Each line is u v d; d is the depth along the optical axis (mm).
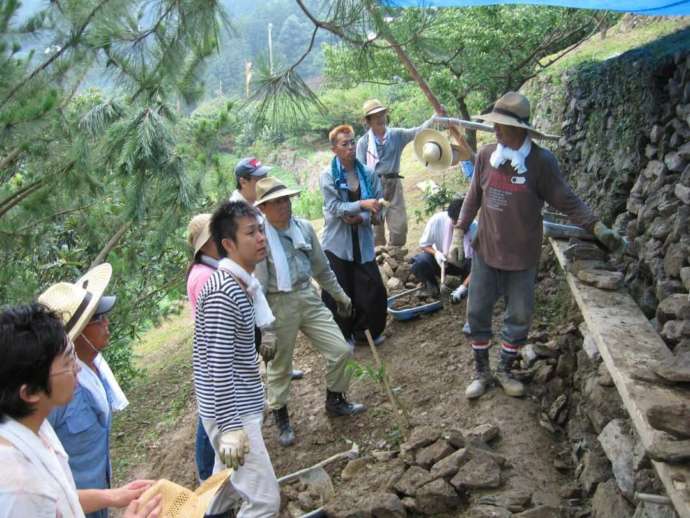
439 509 3477
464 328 5336
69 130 4980
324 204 5246
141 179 4930
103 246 7000
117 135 4578
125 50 3797
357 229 5266
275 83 3598
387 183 6941
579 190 6207
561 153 7262
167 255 7652
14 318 1898
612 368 3055
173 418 6070
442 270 5992
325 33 3639
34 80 4156
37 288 6387
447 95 9750
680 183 4035
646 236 4348
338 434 4645
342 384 4656
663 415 2416
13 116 4438
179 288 7770
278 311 4297
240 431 3100
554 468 3725
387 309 5820
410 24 3885
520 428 4047
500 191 4000
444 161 5629
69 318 2686
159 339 9914
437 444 3838
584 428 3803
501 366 4398
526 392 4375
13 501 1748
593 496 3352
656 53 4895
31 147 5129
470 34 8883
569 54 11594
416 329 5828
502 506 3338
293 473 4254
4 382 1841
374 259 5469
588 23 9656
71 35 3809
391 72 9055
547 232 4977
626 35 10641
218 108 5414
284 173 22938
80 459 2695
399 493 3656
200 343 3174
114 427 6246
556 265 5762
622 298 3850
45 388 1904
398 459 4000
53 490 1846
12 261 6258
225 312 3100
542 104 9117
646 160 4910
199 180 5578
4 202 5941
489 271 4211
